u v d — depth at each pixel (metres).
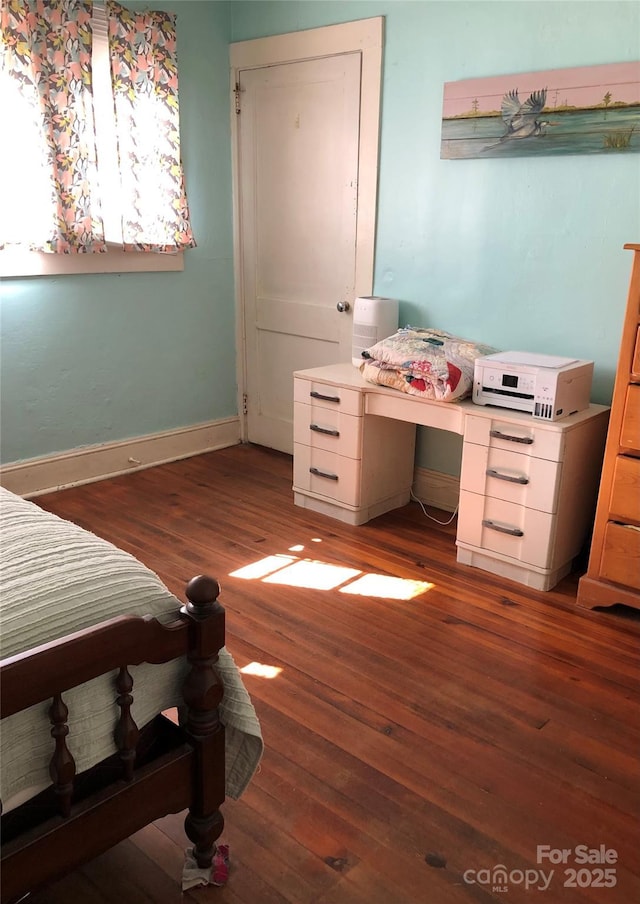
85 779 1.34
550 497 2.58
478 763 1.86
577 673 2.22
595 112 2.68
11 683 1.10
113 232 3.48
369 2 3.24
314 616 2.51
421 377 2.86
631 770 1.84
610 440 2.41
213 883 1.50
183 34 3.63
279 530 3.20
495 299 3.14
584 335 2.92
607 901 1.49
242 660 2.25
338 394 3.14
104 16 3.23
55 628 1.26
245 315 4.20
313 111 3.56
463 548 2.89
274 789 1.75
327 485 3.32
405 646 2.35
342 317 3.72
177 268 3.85
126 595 1.36
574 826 1.67
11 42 2.96
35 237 3.17
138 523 3.25
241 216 4.05
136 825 1.37
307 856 1.58
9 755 1.18
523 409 2.64
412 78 3.18
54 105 3.12
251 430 4.38
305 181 3.70
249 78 3.80
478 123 2.98
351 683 2.16
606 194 2.74
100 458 3.76
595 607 2.58
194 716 1.41
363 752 1.88
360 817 1.68
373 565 2.89
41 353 3.44
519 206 2.98
